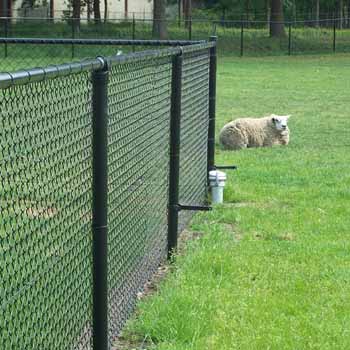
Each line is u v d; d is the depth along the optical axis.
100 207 6.06
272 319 7.50
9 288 4.73
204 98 12.00
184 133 10.11
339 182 14.14
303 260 9.39
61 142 5.30
